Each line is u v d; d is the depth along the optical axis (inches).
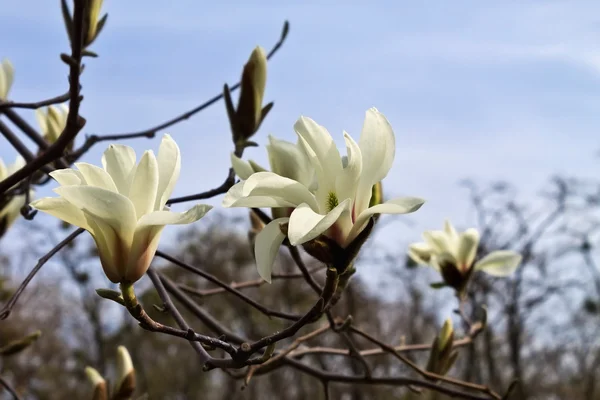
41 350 242.2
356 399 149.9
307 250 41.0
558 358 268.8
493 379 189.3
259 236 41.1
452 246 58.8
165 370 286.4
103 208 38.6
